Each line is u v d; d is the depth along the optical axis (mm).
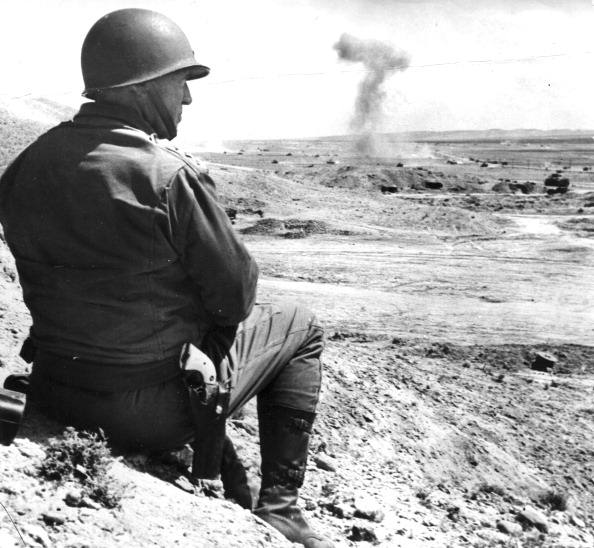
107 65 2908
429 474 6613
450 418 8391
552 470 8125
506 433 8805
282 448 3307
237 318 2990
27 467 2693
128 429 2955
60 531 2420
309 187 68875
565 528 6441
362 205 60531
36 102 62844
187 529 2770
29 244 2900
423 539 4594
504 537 5277
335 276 34781
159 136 3031
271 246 44594
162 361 2898
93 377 2885
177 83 3021
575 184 101125
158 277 2836
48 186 2836
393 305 27641
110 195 2750
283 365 3332
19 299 5562
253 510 3268
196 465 2977
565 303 29672
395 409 7672
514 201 70062
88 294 2838
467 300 29891
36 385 3072
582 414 10828
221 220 2865
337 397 7270
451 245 46531
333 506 4605
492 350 19156
